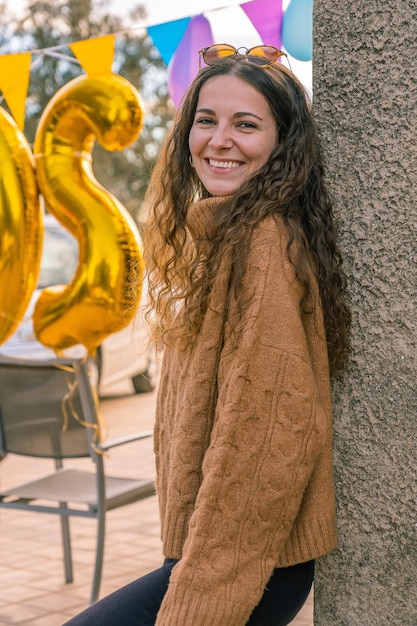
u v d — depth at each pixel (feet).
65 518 12.00
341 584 5.57
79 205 11.82
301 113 5.33
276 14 9.53
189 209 5.38
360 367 5.40
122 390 28.37
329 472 5.22
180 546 5.11
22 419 11.32
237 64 5.37
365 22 5.26
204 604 4.70
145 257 6.00
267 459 4.72
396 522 5.37
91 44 11.03
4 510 15.90
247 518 4.75
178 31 10.22
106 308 11.75
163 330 5.41
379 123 5.26
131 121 11.62
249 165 5.33
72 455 10.98
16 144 11.93
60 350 12.35
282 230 4.98
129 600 5.29
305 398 4.73
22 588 11.79
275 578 5.18
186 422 5.08
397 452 5.33
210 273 5.07
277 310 4.77
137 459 19.43
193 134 5.50
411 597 5.36
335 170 5.40
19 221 11.77
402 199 5.22
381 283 5.30
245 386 4.74
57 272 21.74
